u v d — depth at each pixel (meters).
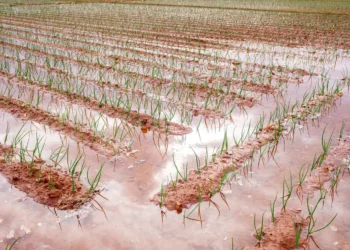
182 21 13.73
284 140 4.17
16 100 5.37
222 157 3.77
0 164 3.58
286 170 3.54
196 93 5.78
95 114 4.94
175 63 7.57
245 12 16.89
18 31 11.27
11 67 7.27
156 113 4.95
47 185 3.27
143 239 2.65
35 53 8.43
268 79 6.52
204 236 2.68
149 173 3.50
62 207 3.00
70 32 11.21
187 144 4.09
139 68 7.22
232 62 7.61
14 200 3.08
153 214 2.92
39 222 2.83
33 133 4.34
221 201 3.08
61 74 6.79
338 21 13.84
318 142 4.12
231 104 5.33
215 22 13.50
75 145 4.04
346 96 5.65
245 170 3.54
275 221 2.82
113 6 19.66
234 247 2.57
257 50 8.89
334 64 7.62
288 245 2.58
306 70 7.16
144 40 10.02
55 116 4.80
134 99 5.50
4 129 4.44
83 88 5.79
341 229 2.73
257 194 3.16
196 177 3.41
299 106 5.22
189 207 3.00
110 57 8.08
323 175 3.44
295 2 22.59
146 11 17.25
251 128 4.50
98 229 2.76
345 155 3.80
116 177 3.43
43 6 19.16
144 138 4.23
